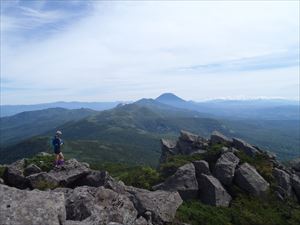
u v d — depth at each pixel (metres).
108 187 28.39
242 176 37.66
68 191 25.84
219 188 35.09
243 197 36.00
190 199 34.75
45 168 39.66
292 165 49.12
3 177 31.75
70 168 34.88
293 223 32.44
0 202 17.16
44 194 18.95
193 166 38.09
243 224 31.09
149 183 39.34
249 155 45.59
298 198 39.16
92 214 20.72
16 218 16.45
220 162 39.66
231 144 49.09
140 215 25.70
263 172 40.59
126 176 42.31
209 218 29.78
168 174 40.78
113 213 22.42
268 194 36.94
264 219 32.34
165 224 26.17
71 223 18.20
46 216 17.25
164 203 28.09
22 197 17.94
